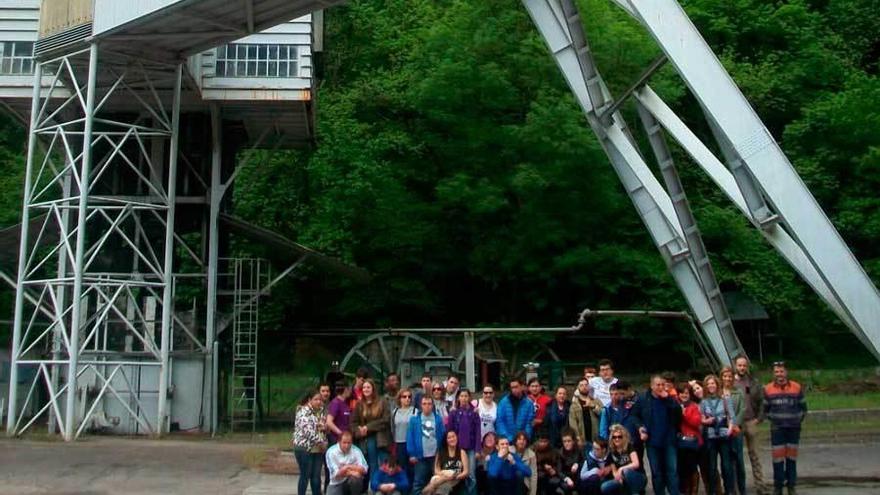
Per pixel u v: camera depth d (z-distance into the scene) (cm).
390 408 1308
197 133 2873
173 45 2300
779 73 4153
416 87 3650
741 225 3569
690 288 1994
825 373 3538
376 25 4434
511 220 3659
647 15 1509
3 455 1825
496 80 3497
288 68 2575
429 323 3969
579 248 3525
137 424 2466
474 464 1273
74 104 2656
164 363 2361
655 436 1266
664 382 1277
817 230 1420
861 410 2528
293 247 2905
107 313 2530
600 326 3578
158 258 2867
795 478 1354
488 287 3988
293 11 2164
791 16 4325
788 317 4053
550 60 3578
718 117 1464
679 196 1939
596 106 1909
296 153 3953
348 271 3086
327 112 3812
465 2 3688
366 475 1244
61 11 2284
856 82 4000
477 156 3588
